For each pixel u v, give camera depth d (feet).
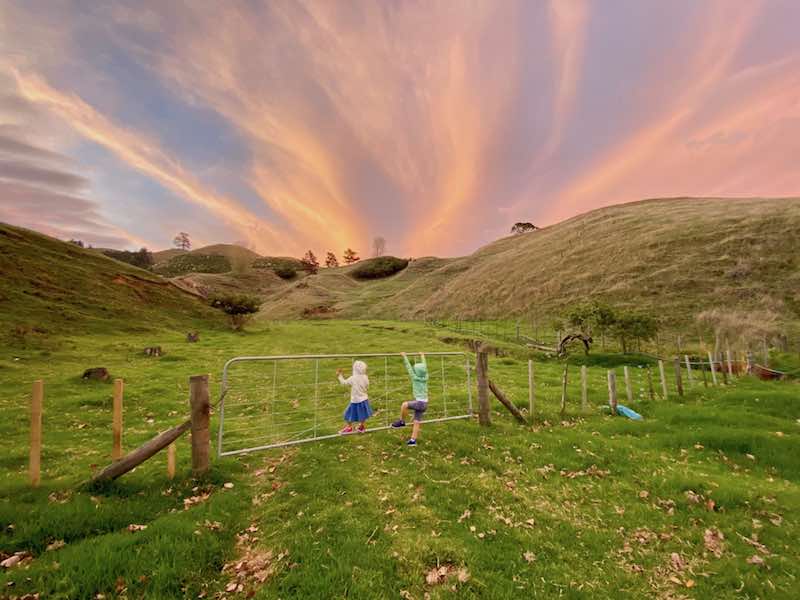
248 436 32.58
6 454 26.68
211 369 68.18
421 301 249.34
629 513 20.01
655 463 26.40
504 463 25.94
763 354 77.66
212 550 15.51
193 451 22.07
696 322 115.85
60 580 13.16
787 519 19.39
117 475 20.36
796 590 14.32
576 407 42.93
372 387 53.72
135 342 98.48
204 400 22.30
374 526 17.52
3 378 54.60
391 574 14.39
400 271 405.18
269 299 355.56
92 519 16.99
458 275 280.92
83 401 43.29
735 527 18.66
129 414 40.32
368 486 21.85
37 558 14.67
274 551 15.74
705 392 49.93
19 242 140.56
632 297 139.23
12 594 12.57
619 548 16.98
